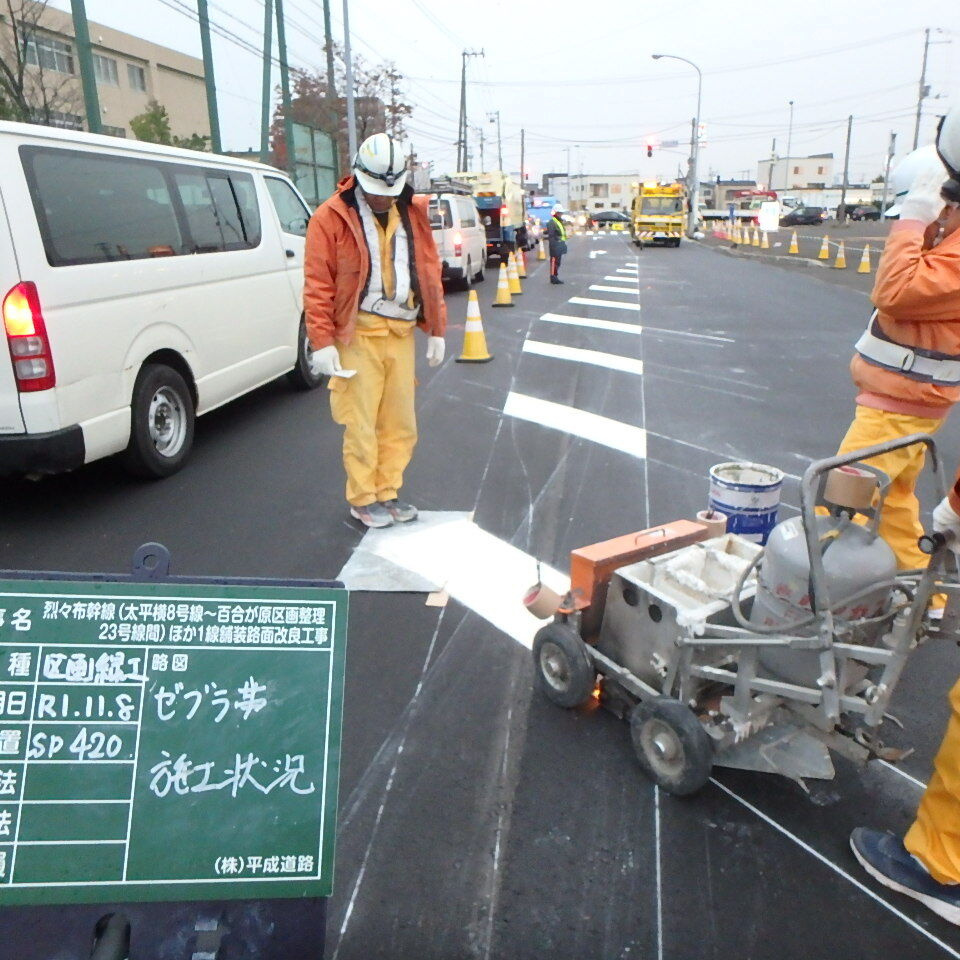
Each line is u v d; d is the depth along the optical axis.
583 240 45.94
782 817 2.65
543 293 17.31
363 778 2.81
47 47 15.35
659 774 2.74
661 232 36.38
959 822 2.20
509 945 2.21
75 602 1.66
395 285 4.38
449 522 4.88
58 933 1.68
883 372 3.25
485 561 4.40
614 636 3.01
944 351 3.12
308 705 1.75
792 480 5.73
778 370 9.30
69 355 4.44
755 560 2.69
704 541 3.17
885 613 2.48
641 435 6.72
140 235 5.18
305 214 7.95
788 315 13.84
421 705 3.20
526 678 3.38
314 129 21.70
